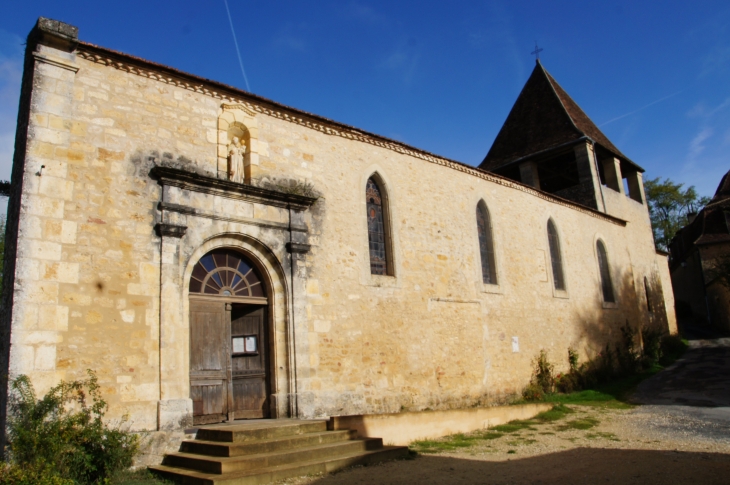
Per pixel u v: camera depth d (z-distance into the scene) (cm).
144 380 815
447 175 1438
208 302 945
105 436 734
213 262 966
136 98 900
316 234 1097
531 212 1711
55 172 790
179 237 894
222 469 677
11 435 681
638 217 2433
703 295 3206
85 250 796
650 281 2422
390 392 1154
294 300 1025
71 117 822
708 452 848
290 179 1080
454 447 935
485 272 1505
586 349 1817
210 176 959
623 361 1991
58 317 754
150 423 808
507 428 1134
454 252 1393
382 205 1276
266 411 988
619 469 739
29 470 605
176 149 930
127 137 875
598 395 1573
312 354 1032
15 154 834
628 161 2456
